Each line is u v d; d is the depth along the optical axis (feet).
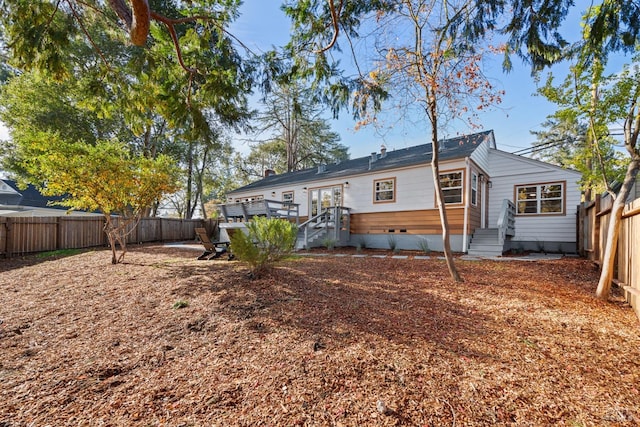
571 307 12.52
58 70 14.16
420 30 16.44
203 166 77.77
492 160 38.86
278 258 17.38
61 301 13.85
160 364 8.31
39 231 32.17
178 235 54.85
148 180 23.38
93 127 49.57
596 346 9.02
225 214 42.80
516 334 9.89
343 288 15.15
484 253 29.55
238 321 11.13
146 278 17.80
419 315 11.58
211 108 18.06
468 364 7.98
